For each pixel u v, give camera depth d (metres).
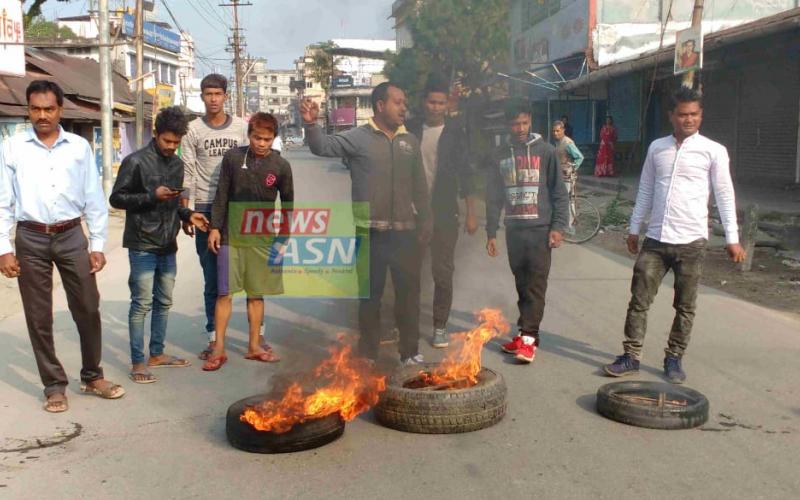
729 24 20.23
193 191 5.60
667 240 4.86
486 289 7.83
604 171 20.36
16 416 4.38
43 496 3.36
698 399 4.30
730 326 6.34
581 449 3.85
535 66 9.65
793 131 15.21
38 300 4.39
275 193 5.23
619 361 5.11
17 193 4.32
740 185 16.11
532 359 5.38
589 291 7.93
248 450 3.82
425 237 5.07
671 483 3.45
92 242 4.57
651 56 15.72
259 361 5.44
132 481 3.51
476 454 3.79
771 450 3.83
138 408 4.50
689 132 4.82
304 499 3.31
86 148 4.52
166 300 5.27
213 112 5.60
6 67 15.13
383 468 3.62
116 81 25.83
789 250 9.96
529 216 5.37
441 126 5.23
